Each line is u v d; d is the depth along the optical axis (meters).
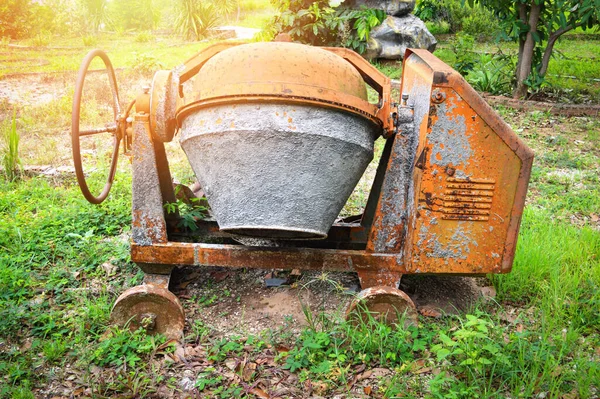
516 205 3.28
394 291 3.29
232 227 3.24
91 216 4.89
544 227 4.73
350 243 4.08
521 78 9.36
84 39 16.47
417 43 11.71
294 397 2.86
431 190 3.24
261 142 3.03
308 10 10.56
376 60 11.76
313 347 3.04
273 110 3.00
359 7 11.63
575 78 11.13
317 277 3.84
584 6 8.35
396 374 2.95
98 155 6.62
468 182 3.23
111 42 17.08
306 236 3.34
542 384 2.91
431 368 3.05
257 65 3.03
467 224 3.30
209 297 3.84
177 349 3.22
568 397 2.85
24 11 18.20
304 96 2.98
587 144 7.44
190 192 4.64
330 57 3.20
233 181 3.16
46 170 6.07
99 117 8.15
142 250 3.45
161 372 3.04
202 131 3.13
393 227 3.45
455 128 3.16
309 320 3.29
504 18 9.57
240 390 2.87
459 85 3.10
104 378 2.98
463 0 9.56
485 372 2.96
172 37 18.44
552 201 5.55
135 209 3.42
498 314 3.49
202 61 3.50
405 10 11.94
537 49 9.48
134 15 20.91
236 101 3.00
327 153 3.11
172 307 3.28
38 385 2.93
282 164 3.07
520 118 8.52
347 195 3.38
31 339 3.31
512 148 3.19
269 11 25.16
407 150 3.40
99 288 3.89
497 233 3.32
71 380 2.97
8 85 10.14
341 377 2.97
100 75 10.98
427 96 3.21
